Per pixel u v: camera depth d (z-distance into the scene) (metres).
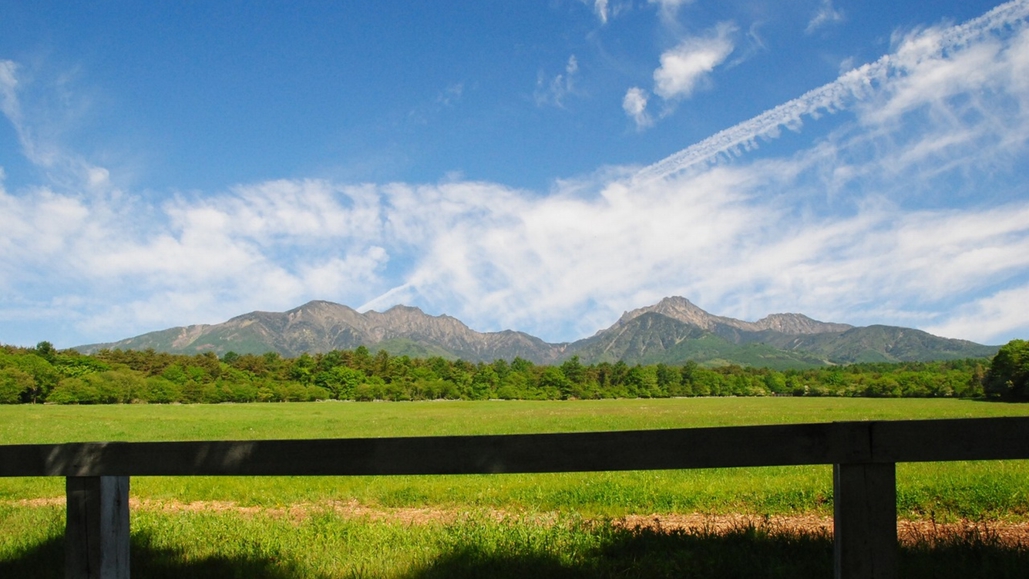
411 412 72.06
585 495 11.27
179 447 3.86
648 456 3.45
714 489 11.78
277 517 9.72
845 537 3.29
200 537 7.56
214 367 138.62
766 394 182.62
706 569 5.77
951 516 9.03
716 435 3.40
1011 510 9.39
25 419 50.09
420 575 5.64
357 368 160.50
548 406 96.50
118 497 4.02
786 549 6.41
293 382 143.12
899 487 11.15
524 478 14.46
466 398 154.38
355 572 5.72
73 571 3.87
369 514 10.02
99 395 106.12
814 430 3.32
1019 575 5.36
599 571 5.73
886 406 81.50
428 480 14.34
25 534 7.82
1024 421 3.15
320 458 3.76
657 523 8.11
